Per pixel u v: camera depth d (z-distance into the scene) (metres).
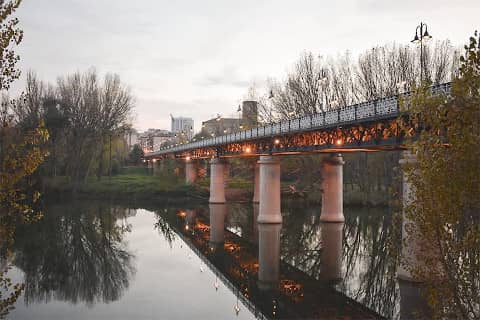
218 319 22.64
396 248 12.96
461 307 10.48
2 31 12.05
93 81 95.12
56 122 85.94
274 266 35.44
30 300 26.44
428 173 10.23
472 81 9.70
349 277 31.58
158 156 133.75
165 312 23.97
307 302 25.72
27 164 12.81
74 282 30.69
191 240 47.47
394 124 27.64
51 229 53.97
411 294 24.72
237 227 56.06
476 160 9.64
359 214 62.97
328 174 56.25
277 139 48.50
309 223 56.19
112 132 99.12
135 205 81.19
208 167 116.31
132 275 32.53
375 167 72.19
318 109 75.25
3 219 12.90
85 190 89.25
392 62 68.38
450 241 10.36
